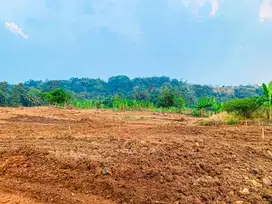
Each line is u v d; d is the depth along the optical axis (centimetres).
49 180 900
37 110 4128
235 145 1383
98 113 4384
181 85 15962
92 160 992
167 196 785
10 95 10806
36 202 784
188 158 1100
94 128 2173
